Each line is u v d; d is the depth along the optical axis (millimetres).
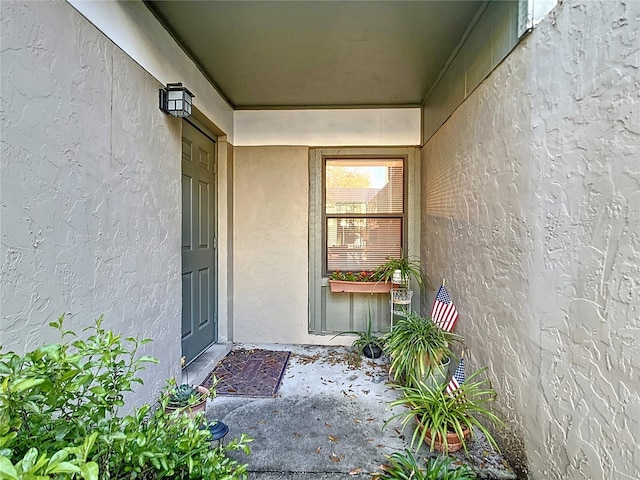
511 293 1833
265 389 2818
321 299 4113
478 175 2279
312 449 2008
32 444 835
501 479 1730
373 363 3443
